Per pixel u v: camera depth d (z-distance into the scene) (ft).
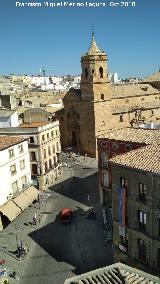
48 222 197.77
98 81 306.76
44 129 246.88
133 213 130.00
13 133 243.60
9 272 150.82
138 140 176.76
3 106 335.06
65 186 254.47
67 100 340.18
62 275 146.51
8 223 198.70
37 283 142.41
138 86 370.94
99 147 201.26
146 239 126.00
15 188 205.67
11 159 199.93
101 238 174.70
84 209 211.20
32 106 355.56
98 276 82.53
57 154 274.36
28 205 205.16
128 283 77.87
